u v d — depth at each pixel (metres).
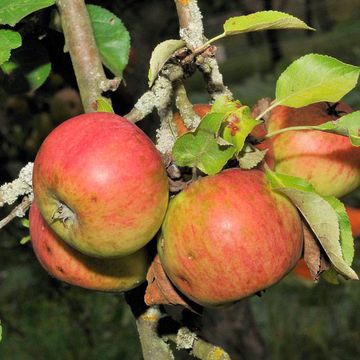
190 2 0.51
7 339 1.68
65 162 0.46
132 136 0.47
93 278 0.52
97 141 0.46
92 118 0.47
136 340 1.70
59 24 0.66
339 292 1.70
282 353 1.60
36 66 0.66
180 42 0.49
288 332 1.63
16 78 0.66
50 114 1.08
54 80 1.03
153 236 0.48
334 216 0.47
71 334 1.69
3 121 1.14
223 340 1.18
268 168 0.49
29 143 1.13
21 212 0.52
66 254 0.52
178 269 0.48
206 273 0.47
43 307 1.66
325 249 0.49
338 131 0.50
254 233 0.47
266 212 0.47
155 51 0.48
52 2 0.52
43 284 1.47
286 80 0.50
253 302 1.84
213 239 0.47
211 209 0.47
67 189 0.45
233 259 0.47
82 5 0.56
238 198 0.47
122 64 0.67
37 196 0.48
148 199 0.46
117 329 1.69
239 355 1.19
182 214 0.48
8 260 1.35
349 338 1.64
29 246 1.29
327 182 0.56
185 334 0.54
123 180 0.46
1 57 0.51
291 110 0.56
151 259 0.53
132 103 0.81
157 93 0.50
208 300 0.49
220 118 0.46
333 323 1.67
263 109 0.57
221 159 0.48
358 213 1.19
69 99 1.04
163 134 0.51
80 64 0.56
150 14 1.07
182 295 0.51
